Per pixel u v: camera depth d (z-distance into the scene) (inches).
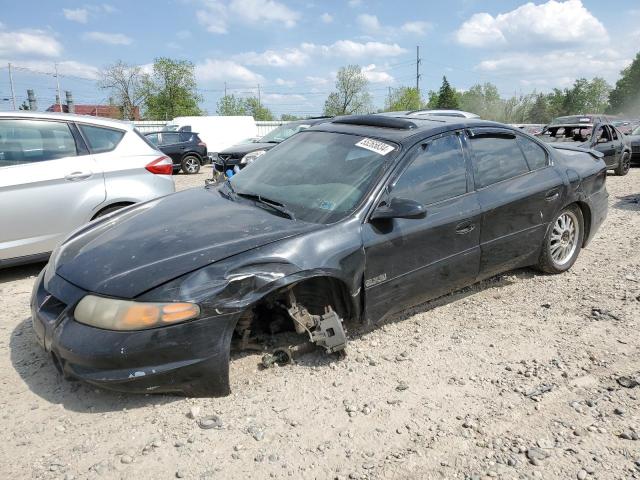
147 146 233.5
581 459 99.9
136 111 2600.9
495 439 105.6
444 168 154.6
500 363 136.1
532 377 129.0
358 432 107.5
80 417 111.1
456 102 2854.3
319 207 137.7
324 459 99.6
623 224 294.7
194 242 121.6
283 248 122.0
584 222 204.1
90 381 107.3
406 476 95.5
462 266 157.2
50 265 132.5
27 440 103.7
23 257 200.8
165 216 140.6
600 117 571.2
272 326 137.4
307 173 152.6
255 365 130.6
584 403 118.3
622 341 147.3
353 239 130.6
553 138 529.3
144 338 106.9
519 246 175.9
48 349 115.6
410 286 145.1
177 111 2513.5
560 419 112.3
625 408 115.9
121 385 107.7
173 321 108.2
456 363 135.6
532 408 116.3
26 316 166.2
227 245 120.0
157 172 229.6
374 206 136.4
